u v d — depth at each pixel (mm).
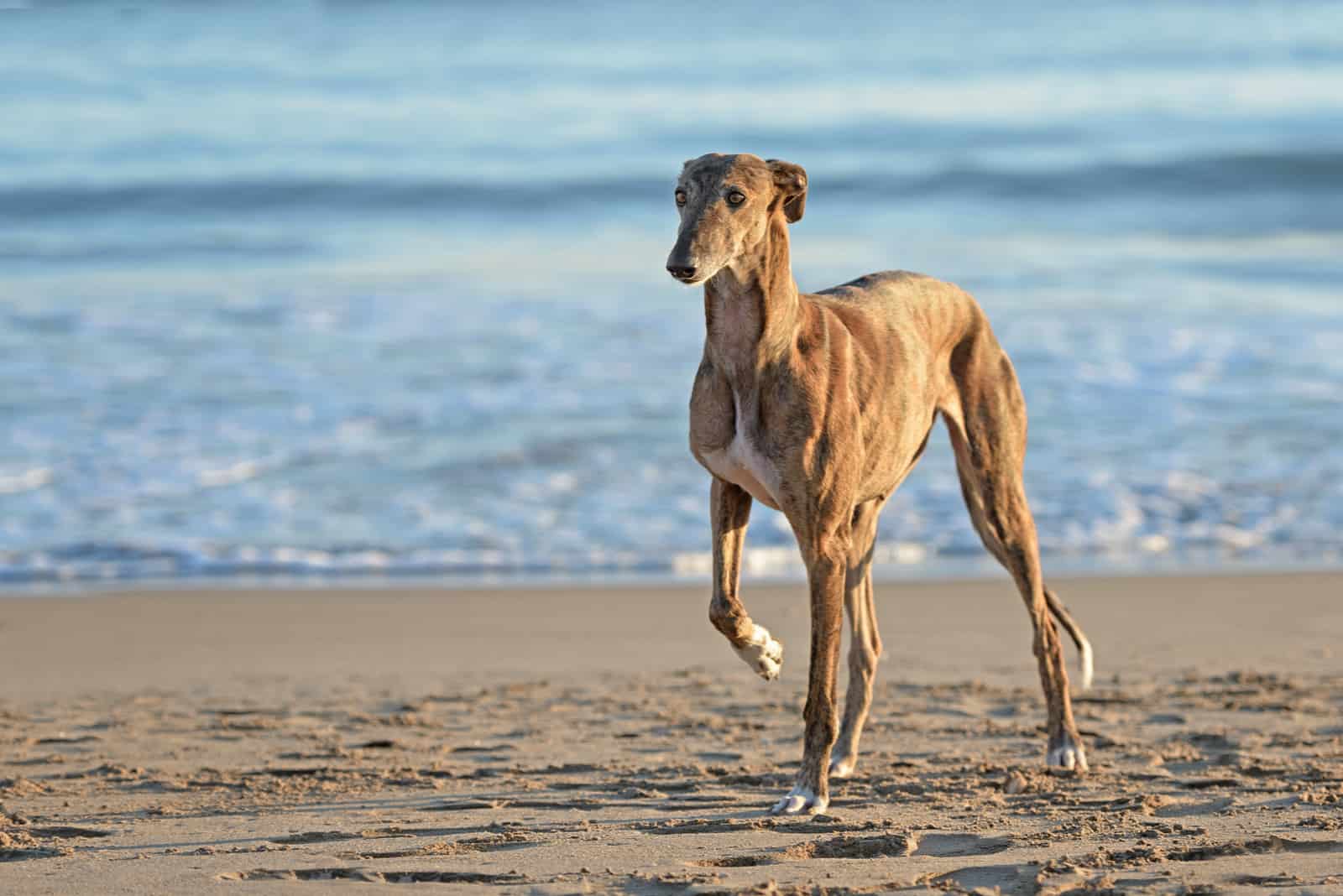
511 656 10688
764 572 13367
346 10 59312
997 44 49625
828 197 32812
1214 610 11836
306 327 21641
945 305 7531
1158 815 6309
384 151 36312
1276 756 7535
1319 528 14234
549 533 14234
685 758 7824
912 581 12938
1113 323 21375
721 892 5055
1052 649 7543
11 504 14789
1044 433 16875
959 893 5082
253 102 41906
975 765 7484
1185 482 15375
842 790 6973
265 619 11859
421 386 18594
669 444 16562
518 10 59500
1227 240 28703
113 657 10766
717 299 6492
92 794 7098
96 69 46500
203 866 5562
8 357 19812
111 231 31047
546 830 6145
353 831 6168
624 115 39812
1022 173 32688
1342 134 35719
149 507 14812
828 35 52438
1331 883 5066
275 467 15914
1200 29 50969
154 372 19188
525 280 24844
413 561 13539
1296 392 18219
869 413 6809
